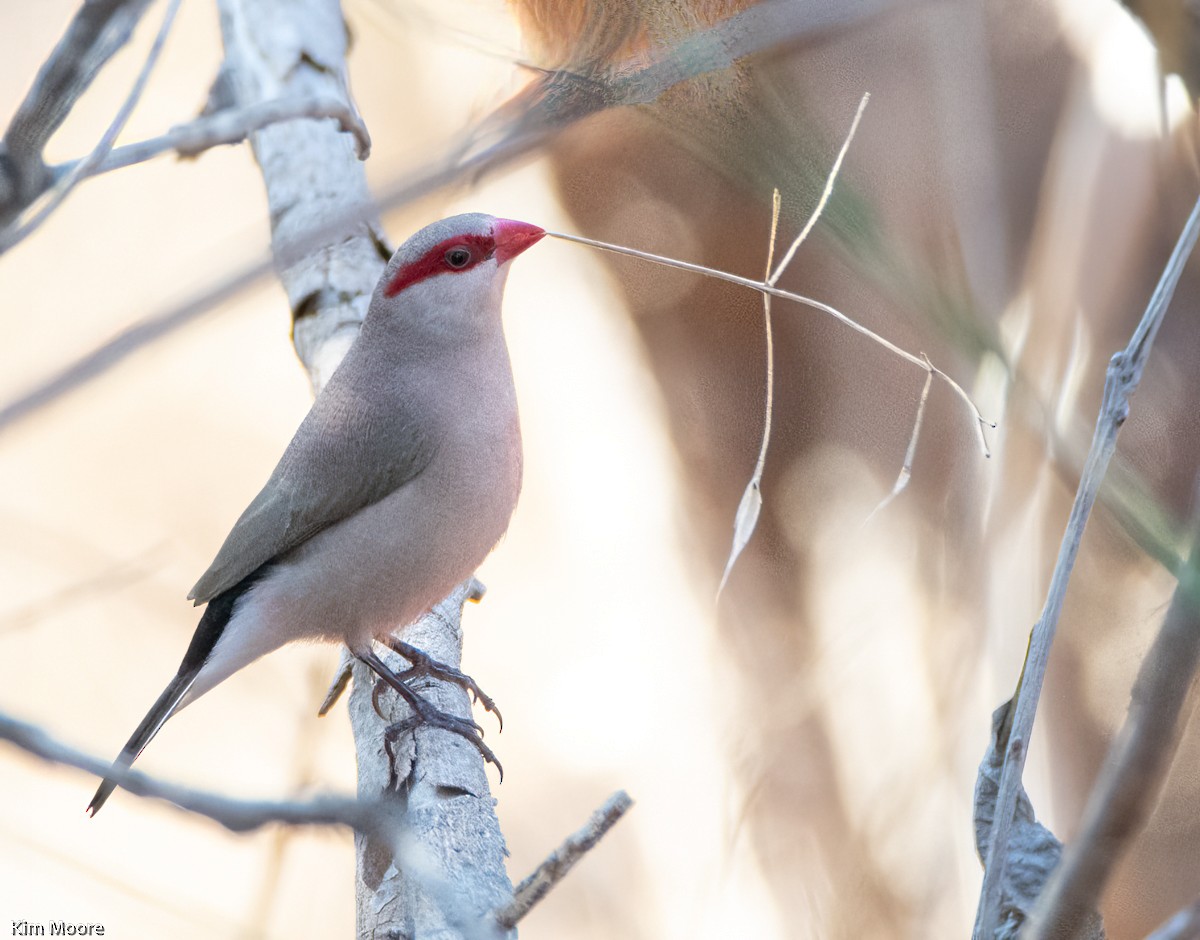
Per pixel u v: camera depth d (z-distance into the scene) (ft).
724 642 39.01
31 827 42.24
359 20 34.81
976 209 32.09
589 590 44.96
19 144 15.78
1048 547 31.24
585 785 41.75
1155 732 14.53
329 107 16.71
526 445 45.75
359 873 21.91
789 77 19.13
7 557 44.32
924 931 29.84
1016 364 19.57
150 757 42.16
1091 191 33.40
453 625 30.48
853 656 32.40
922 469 35.73
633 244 38.93
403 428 26.55
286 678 41.24
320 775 36.94
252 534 27.37
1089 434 25.63
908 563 34.47
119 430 51.93
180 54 51.78
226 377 53.31
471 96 39.96
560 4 26.32
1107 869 14.82
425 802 23.85
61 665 44.88
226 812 9.29
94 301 48.32
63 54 15.37
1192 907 14.51
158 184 50.96
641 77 18.47
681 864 37.70
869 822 30.89
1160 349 32.53
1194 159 32.12
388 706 27.32
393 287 27.07
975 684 31.30
